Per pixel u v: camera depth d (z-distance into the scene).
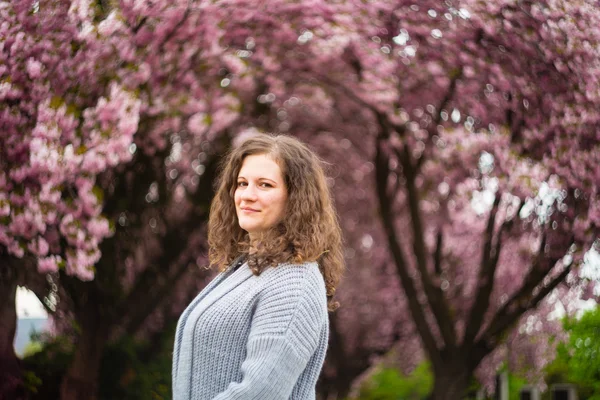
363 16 7.45
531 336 11.99
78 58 6.14
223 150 9.97
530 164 7.68
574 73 7.22
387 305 16.55
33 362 8.38
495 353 12.23
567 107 7.35
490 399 13.53
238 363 2.34
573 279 9.12
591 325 11.61
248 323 2.36
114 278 9.00
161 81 7.54
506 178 8.25
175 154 10.40
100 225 6.09
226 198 2.72
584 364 11.77
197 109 8.05
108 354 8.73
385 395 26.41
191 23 7.03
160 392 9.04
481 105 8.59
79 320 8.27
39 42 6.11
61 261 6.18
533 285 9.77
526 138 7.91
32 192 6.03
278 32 7.86
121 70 6.33
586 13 6.85
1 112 6.08
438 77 8.66
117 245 9.08
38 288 7.17
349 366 16.88
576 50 6.85
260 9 7.11
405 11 7.51
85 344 8.27
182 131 10.02
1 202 5.91
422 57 8.14
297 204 2.46
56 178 5.86
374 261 16.03
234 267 2.62
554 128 7.58
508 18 7.16
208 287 2.59
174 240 10.12
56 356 8.64
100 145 5.96
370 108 9.88
